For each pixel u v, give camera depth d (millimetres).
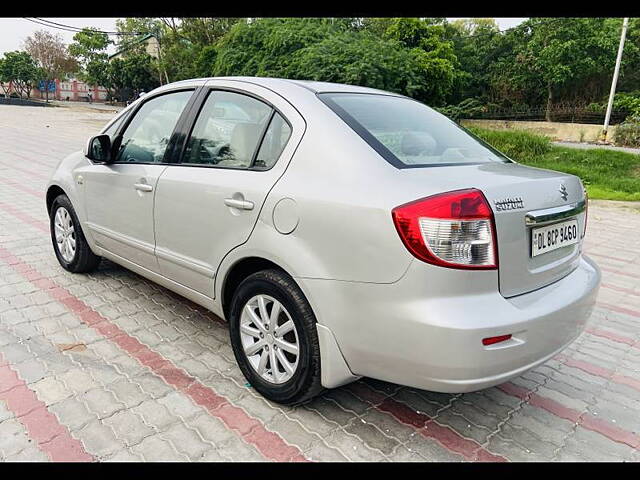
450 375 1994
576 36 35812
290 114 2570
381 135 2475
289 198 2352
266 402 2664
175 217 2998
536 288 2291
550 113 36812
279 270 2498
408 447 2381
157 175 3135
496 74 42031
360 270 2105
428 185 2076
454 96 35312
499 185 2137
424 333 1972
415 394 2812
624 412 2752
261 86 2809
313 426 2490
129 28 52969
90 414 2508
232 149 2779
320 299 2240
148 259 3338
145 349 3184
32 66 55562
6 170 10086
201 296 2988
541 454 2383
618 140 24188
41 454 2229
